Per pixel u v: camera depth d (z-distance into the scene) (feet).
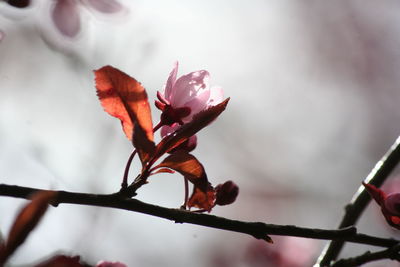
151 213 2.03
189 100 2.07
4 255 1.87
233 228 2.03
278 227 2.05
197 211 2.05
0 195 1.98
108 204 2.02
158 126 2.07
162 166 2.02
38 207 1.88
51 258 1.90
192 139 2.07
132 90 2.03
